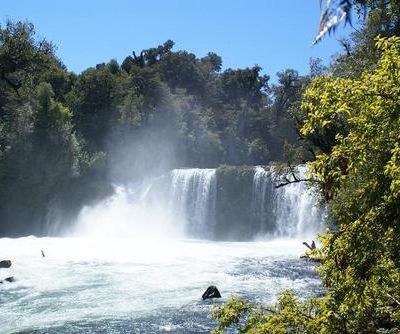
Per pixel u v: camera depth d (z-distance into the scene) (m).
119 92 67.38
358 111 5.38
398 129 4.74
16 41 39.38
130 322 17.84
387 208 4.91
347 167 5.02
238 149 83.81
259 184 49.12
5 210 51.19
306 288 22.78
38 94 54.69
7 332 16.73
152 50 106.19
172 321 17.88
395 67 4.79
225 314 7.20
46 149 52.59
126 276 26.52
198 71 104.12
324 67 32.09
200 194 52.59
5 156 50.97
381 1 5.02
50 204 52.81
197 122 78.12
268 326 6.35
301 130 5.38
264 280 25.06
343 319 5.89
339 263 5.36
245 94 108.12
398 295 6.00
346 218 5.29
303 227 44.91
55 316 18.72
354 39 17.97
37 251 35.19
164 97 75.75
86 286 24.05
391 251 5.16
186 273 27.23
